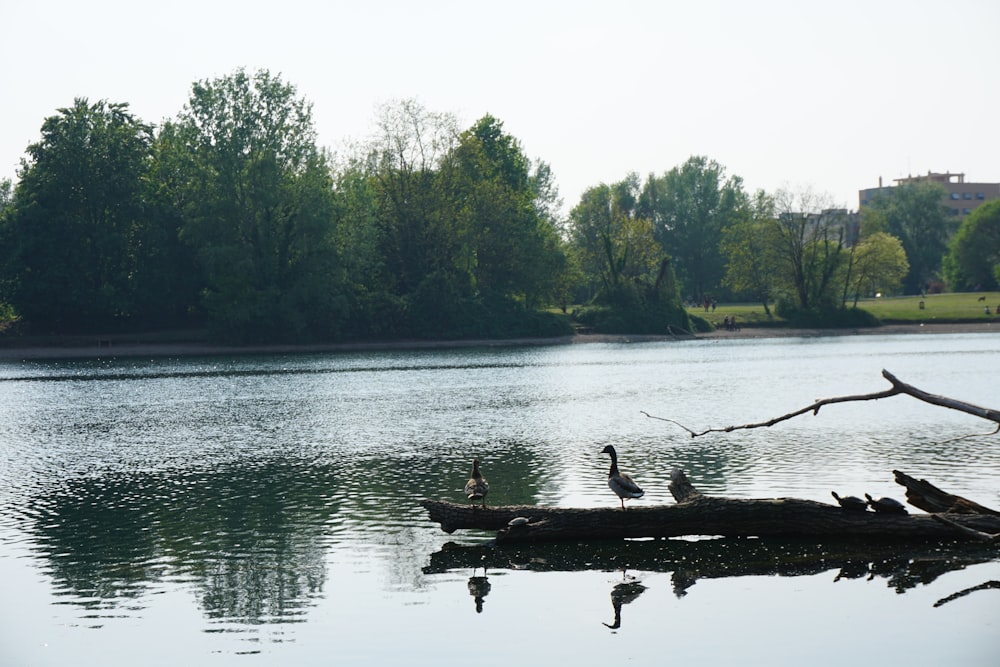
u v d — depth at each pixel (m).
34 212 102.06
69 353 99.00
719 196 198.12
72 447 36.84
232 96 105.19
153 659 14.55
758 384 60.25
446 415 45.41
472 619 16.20
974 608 16.42
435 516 21.48
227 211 103.94
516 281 126.19
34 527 23.22
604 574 18.77
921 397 18.94
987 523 20.22
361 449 35.03
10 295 103.94
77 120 105.38
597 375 69.31
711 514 20.91
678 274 194.50
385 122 118.50
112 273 107.19
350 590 17.89
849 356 86.25
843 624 15.73
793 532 21.14
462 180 120.44
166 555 20.52
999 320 131.75
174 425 43.06
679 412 45.34
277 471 30.69
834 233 138.12
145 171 110.00
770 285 143.75
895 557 19.62
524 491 26.34
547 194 162.62
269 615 16.53
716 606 16.72
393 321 114.38
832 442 34.12
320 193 106.31
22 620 16.36
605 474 28.80
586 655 14.49
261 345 107.12
